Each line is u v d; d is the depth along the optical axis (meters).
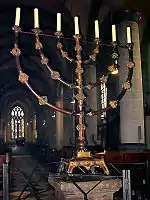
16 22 4.42
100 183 3.85
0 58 27.80
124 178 3.75
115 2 13.61
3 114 44.41
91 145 15.70
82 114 4.57
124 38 12.77
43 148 29.31
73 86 4.60
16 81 36.69
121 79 12.58
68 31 16.50
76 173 4.43
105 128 15.48
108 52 14.89
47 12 18.19
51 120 29.69
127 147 12.41
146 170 7.95
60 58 21.39
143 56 14.89
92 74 15.91
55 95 27.30
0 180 9.50
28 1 17.59
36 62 27.70
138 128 12.55
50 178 4.50
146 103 14.42
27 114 45.38
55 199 5.94
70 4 16.09
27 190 7.81
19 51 4.38
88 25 15.43
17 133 46.06
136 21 13.12
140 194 7.79
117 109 14.45
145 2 13.25
